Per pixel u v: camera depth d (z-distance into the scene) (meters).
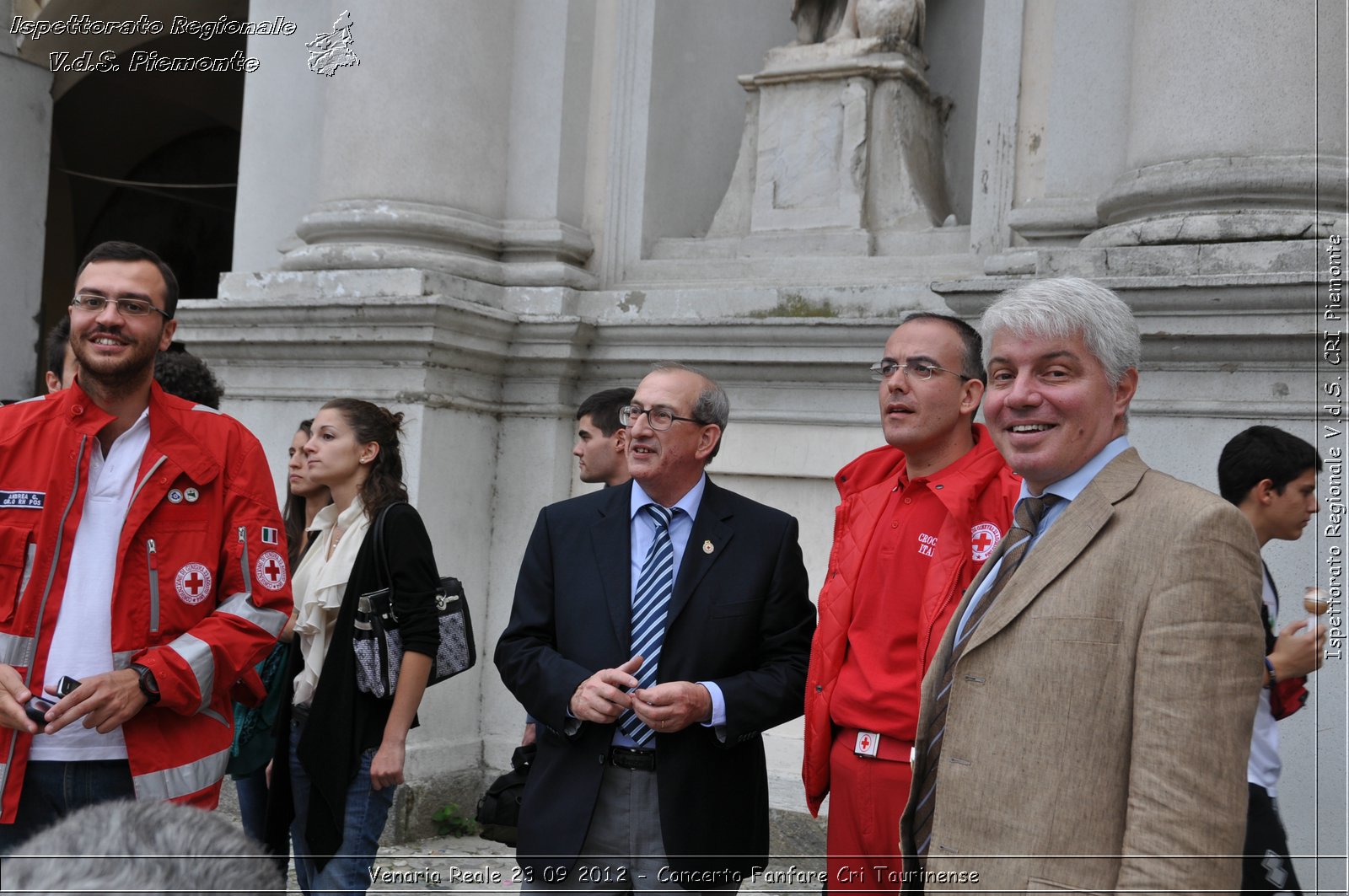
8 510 2.87
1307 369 4.08
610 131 6.18
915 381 2.90
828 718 2.91
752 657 3.11
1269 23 4.35
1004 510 2.79
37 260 8.05
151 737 2.88
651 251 6.21
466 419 5.68
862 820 2.79
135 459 2.98
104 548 2.91
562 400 5.79
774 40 6.77
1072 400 2.12
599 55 6.25
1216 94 4.40
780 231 5.88
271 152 6.99
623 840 3.00
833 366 5.23
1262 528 3.10
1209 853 1.83
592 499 3.27
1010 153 5.33
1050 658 2.03
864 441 5.18
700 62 6.48
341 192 6.03
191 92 10.80
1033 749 2.02
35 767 2.84
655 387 3.15
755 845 3.11
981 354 2.98
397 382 5.50
